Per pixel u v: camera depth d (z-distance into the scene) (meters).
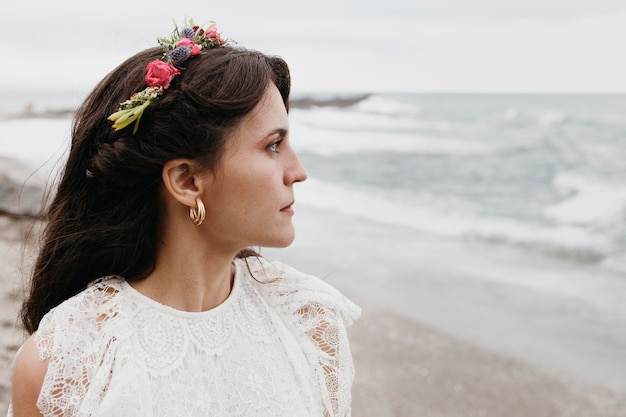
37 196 7.28
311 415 1.48
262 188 1.34
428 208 13.45
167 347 1.34
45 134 19.05
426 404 5.26
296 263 8.77
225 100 1.28
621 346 6.56
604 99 28.05
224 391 1.39
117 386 1.24
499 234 11.47
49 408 1.25
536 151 19.78
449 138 23.58
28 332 1.54
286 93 1.47
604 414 5.26
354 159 19.83
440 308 7.44
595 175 16.19
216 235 1.37
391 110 32.66
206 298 1.43
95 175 1.35
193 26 1.43
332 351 1.57
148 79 1.30
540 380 5.75
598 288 8.58
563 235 11.44
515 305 7.71
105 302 1.35
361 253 9.51
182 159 1.30
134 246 1.37
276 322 1.53
